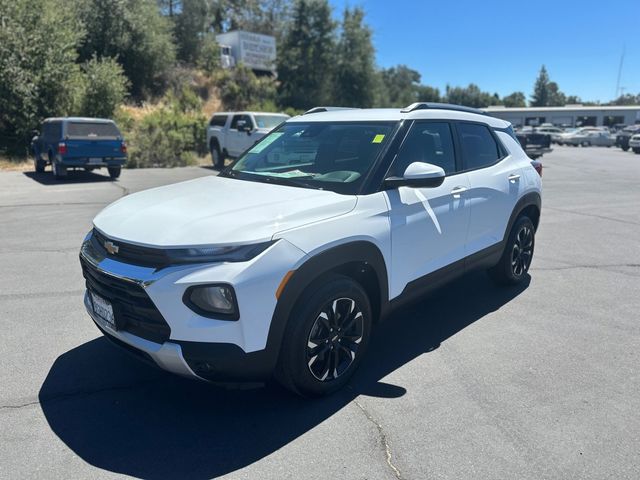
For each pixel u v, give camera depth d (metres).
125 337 3.02
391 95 54.16
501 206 4.96
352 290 3.33
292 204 3.23
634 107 68.19
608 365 3.87
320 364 3.29
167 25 33.38
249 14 58.53
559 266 6.54
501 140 5.29
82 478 2.60
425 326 4.64
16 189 13.11
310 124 4.46
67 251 6.98
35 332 4.35
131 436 2.96
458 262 4.43
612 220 9.67
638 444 2.92
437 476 2.64
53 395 3.38
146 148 20.09
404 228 3.71
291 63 37.22
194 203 3.34
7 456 2.76
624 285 5.80
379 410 3.25
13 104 19.83
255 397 3.39
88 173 17.22
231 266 2.76
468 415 3.19
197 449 2.85
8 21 19.78
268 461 2.75
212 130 20.09
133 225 3.10
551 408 3.27
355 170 3.72
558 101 128.75
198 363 2.82
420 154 4.05
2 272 6.02
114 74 22.52
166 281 2.75
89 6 28.97
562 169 21.03
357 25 38.00
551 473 2.67
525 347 4.19
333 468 2.70
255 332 2.83
